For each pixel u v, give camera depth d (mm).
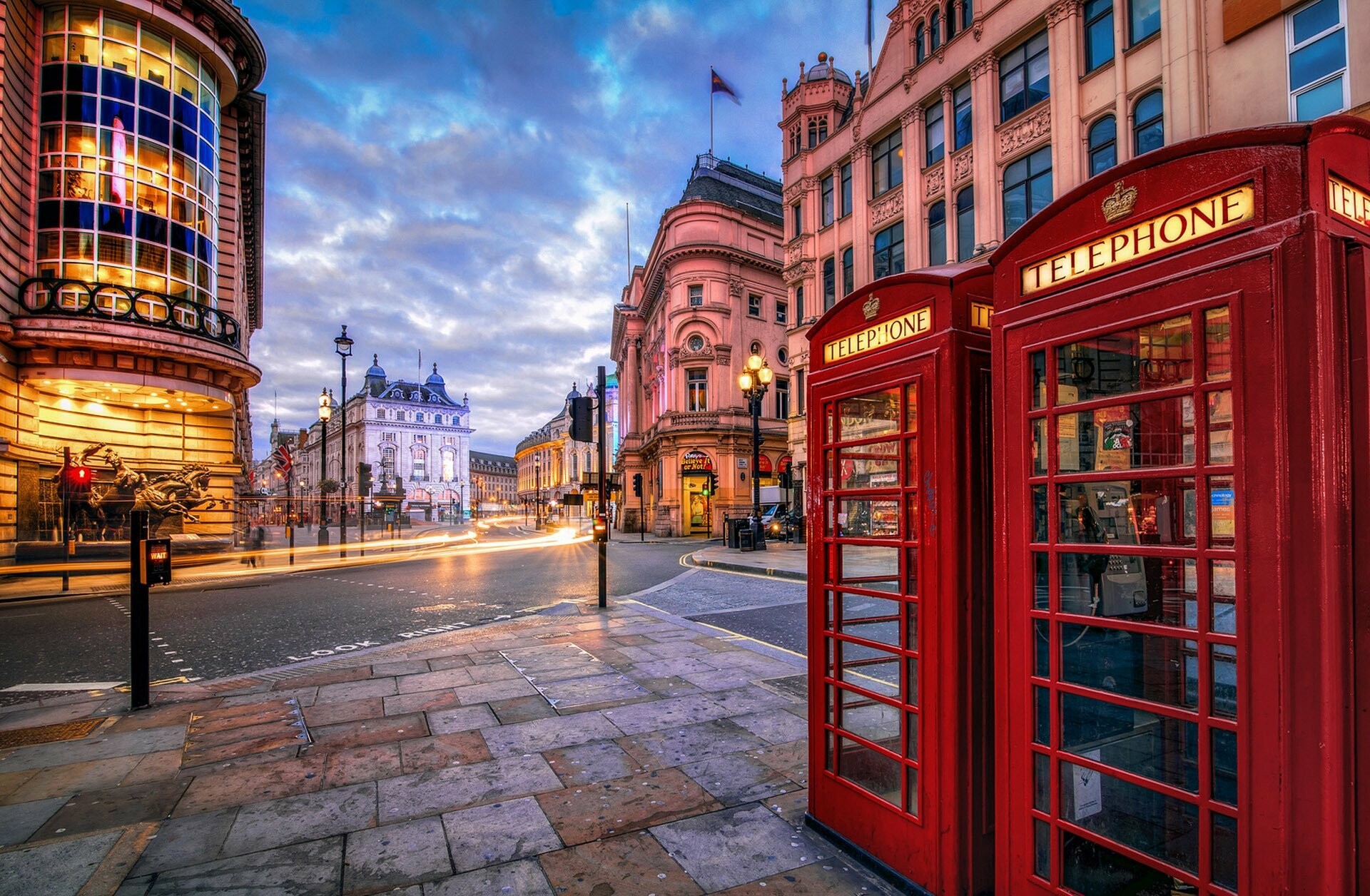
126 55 18594
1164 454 1978
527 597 12312
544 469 128625
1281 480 1656
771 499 30578
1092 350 2156
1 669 7090
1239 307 1744
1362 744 1603
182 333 18500
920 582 2662
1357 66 9898
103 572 16047
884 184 20609
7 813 3479
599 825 3289
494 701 5324
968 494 2545
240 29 20812
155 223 18938
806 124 24500
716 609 10242
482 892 2723
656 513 40594
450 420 115062
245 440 56906
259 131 25219
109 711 5207
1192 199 1867
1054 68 14844
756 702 5227
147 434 20875
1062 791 2213
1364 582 1608
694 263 35906
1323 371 1596
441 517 91875
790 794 3633
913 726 2830
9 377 16219
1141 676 2178
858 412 3096
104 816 3436
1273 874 1659
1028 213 15680
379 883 2799
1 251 15891
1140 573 2109
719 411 35062
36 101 17531
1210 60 11805
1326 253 1615
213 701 5430
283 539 37812
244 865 2953
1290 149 1666
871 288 2984
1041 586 2322
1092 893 2213
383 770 3990
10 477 16203
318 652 7758
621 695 5438
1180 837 2082
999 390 2408
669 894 2707
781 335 38438
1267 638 1684
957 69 17391
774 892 2723
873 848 2893
